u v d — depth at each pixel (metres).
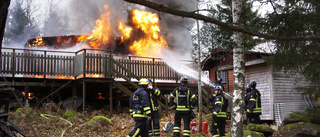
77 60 11.32
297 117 8.52
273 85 11.27
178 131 7.17
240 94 5.70
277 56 5.95
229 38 10.90
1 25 3.83
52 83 11.02
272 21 5.66
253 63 11.78
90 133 7.74
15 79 10.46
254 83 9.09
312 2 5.45
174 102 7.32
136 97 6.51
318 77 7.01
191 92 7.17
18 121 8.24
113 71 11.53
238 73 5.76
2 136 4.97
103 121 8.62
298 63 6.08
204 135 8.20
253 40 9.18
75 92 11.46
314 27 5.53
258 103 8.99
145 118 6.36
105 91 12.97
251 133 7.66
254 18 5.86
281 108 10.77
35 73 10.84
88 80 10.70
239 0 5.79
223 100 7.24
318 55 5.82
